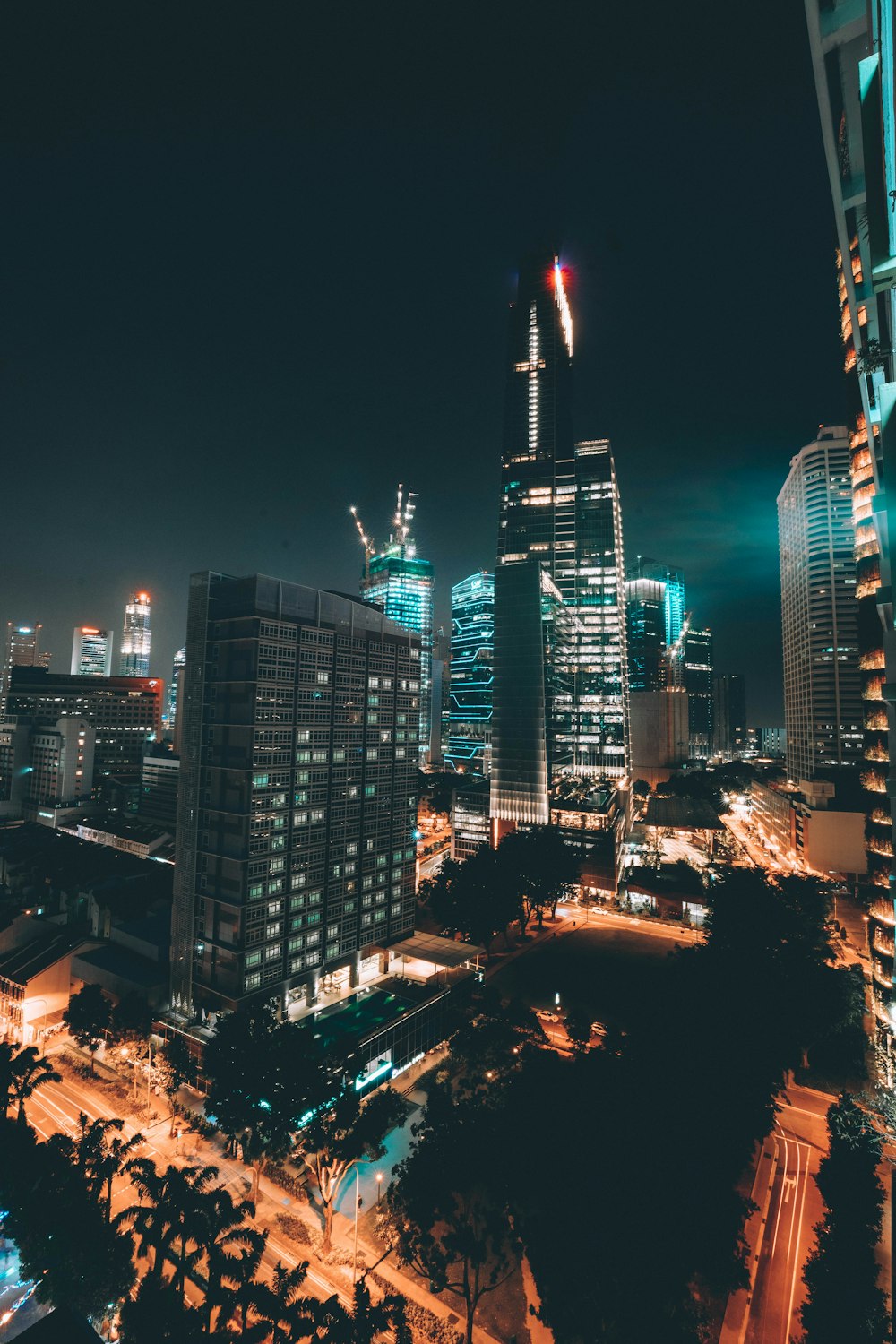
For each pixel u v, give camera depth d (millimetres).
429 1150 53125
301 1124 63375
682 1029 67125
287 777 93438
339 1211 62469
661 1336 37594
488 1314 50812
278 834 91812
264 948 89312
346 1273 54906
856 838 160750
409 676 119312
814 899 116250
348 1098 60312
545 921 151125
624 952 129250
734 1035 66312
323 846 99438
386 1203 57594
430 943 113062
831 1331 42062
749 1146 55875
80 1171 54594
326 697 100812
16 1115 76438
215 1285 43969
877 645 89312
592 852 167375
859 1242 47844
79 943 105750
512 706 188375
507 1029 74125
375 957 108562
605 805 178000
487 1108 58375
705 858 195750
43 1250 49719
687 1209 44906
